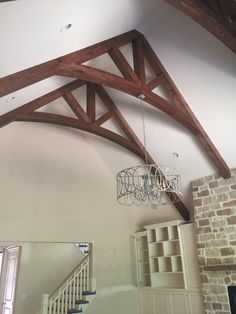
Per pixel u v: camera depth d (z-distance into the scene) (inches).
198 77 178.7
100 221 263.9
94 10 113.7
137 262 281.9
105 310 241.9
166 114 206.5
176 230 262.2
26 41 106.8
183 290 235.0
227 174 211.8
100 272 250.4
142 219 299.7
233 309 162.4
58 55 139.3
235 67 160.7
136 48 181.0
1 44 100.0
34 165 234.1
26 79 128.0
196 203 232.1
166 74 187.8
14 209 214.1
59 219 236.5
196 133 198.7
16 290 225.3
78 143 268.4
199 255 223.1
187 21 157.2
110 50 169.8
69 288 224.2
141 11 150.6
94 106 220.7
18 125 229.8
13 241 208.4
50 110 220.2
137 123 229.9
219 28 124.5
